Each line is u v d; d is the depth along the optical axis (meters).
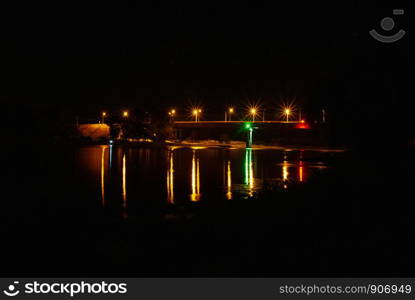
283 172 45.12
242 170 47.88
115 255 12.39
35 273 11.16
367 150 18.27
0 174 44.25
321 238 10.85
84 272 11.01
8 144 105.44
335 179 16.67
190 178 40.44
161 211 21.27
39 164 56.50
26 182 37.69
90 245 14.05
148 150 91.50
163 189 32.66
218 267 10.20
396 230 10.56
